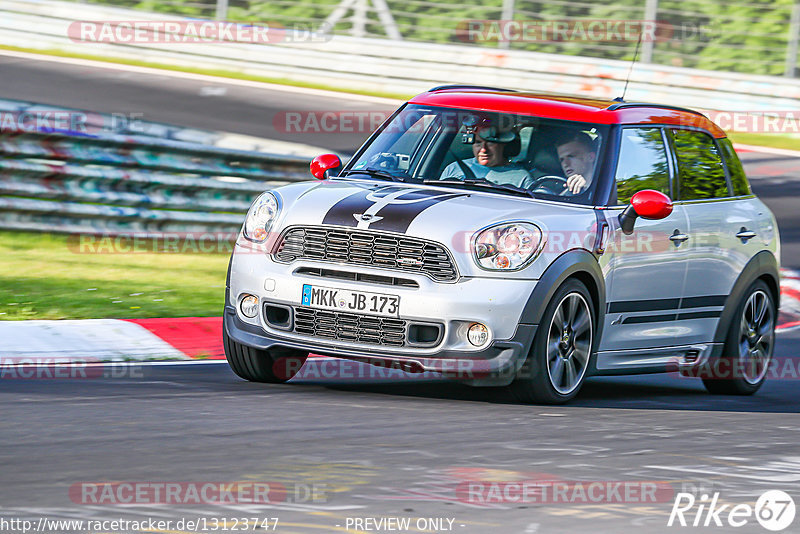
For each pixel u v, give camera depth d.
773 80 53.78
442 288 16.34
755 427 16.53
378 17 59.06
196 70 56.16
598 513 11.10
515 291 16.47
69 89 48.53
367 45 56.28
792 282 32.75
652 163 19.23
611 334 18.33
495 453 13.48
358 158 19.44
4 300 23.52
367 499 11.16
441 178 18.50
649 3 57.47
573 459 13.40
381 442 13.80
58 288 25.14
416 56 55.91
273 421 14.80
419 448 13.55
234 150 31.61
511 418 15.81
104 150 29.19
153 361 19.95
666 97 54.12
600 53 58.16
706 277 19.92
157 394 16.50
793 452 14.66
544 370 16.91
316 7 59.31
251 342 17.30
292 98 52.06
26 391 16.34
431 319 16.27
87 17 56.41
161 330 22.08
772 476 13.19
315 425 14.66
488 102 19.19
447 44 56.09
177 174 30.59
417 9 59.22
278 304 17.03
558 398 17.33
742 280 20.69
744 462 13.85
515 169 18.36
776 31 57.78
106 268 27.83
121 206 29.62
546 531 10.42
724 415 17.67
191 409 15.43
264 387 17.67
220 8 60.00
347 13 59.06
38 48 56.34
